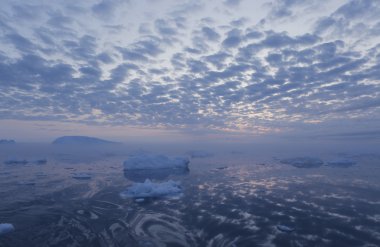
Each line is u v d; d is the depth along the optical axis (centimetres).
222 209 891
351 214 834
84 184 1362
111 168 2062
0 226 687
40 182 1415
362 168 1980
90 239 635
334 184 1344
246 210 879
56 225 733
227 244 608
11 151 3988
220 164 2344
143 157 2022
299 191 1179
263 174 1719
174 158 2086
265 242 620
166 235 659
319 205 941
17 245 605
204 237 648
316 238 645
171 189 1170
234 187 1283
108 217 805
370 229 703
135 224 740
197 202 989
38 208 905
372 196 1076
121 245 600
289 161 2459
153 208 906
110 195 1109
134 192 1119
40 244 609
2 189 1228
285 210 879
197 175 1700
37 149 4494
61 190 1208
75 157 3023
